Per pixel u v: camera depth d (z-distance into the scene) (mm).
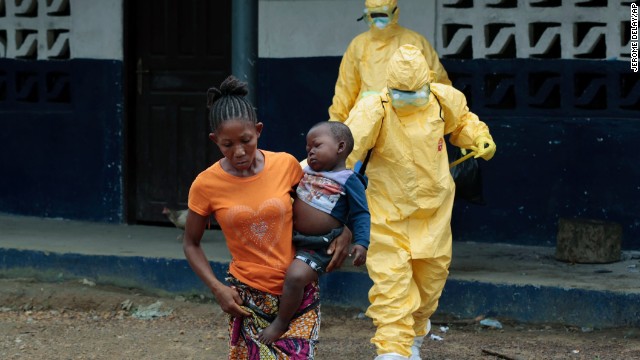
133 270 7629
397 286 5457
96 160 9219
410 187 5527
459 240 8234
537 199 7945
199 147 9055
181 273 7496
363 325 6793
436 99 5707
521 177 7977
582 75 7832
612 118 7652
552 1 7910
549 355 6004
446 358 6008
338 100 7426
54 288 7527
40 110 9391
